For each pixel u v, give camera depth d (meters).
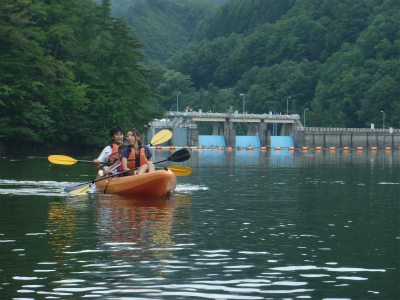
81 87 68.25
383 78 195.62
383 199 18.41
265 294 7.49
